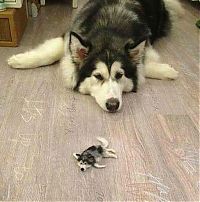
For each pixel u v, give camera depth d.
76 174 0.63
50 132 0.73
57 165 0.65
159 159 0.68
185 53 1.13
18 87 0.89
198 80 0.98
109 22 0.88
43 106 0.82
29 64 0.95
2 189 0.59
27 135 0.72
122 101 0.86
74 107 0.83
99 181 0.62
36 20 1.30
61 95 0.87
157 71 0.95
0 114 0.78
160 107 0.85
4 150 0.67
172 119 0.81
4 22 1.03
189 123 0.80
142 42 0.82
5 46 1.09
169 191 0.60
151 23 1.10
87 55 0.81
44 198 0.58
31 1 1.29
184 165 0.67
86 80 0.83
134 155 0.68
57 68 0.99
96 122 0.78
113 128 0.76
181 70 1.02
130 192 0.60
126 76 0.83
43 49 0.99
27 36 1.16
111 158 0.67
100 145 0.68
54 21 1.29
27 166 0.64
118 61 0.79
